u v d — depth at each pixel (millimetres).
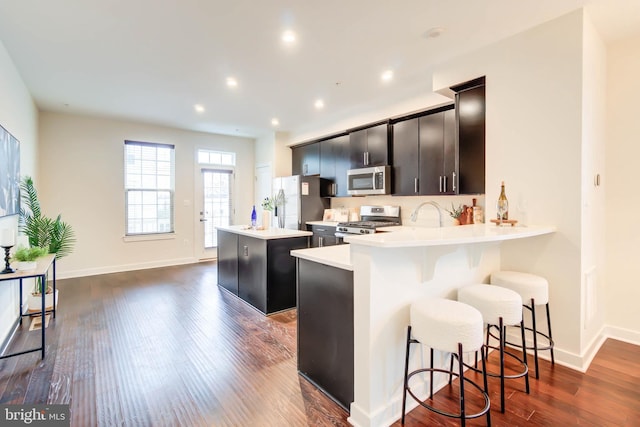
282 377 2203
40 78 3475
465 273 2293
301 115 4996
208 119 5258
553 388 2047
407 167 4117
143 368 2305
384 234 1895
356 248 1753
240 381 2148
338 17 2332
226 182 6648
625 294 2756
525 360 2041
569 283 2342
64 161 4930
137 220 5629
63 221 4922
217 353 2549
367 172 4559
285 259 3564
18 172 3217
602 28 2484
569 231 2334
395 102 4098
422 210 4375
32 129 4141
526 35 2521
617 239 2775
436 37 2617
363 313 1710
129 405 1881
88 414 1796
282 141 6289
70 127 4965
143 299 3926
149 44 2736
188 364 2369
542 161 2455
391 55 2920
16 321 3051
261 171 6727
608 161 2789
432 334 1606
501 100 2680
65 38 2635
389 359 1778
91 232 5172
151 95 4043
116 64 3129
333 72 3322
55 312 3402
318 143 5684
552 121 2400
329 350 1983
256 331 2994
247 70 3266
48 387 2059
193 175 6188
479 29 2502
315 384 2111
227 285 4328
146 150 5699
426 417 1796
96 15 2307
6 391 2010
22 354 2465
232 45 2748
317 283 2088
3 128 2641
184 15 2307
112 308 3588
